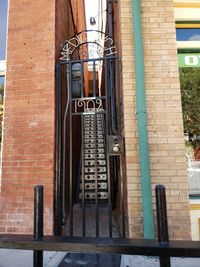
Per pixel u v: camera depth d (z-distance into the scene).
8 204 3.44
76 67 4.37
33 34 3.84
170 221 3.03
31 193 3.42
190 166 3.45
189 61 3.58
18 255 2.85
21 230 3.33
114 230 4.29
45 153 3.50
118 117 3.91
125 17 3.53
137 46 3.33
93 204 6.07
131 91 3.36
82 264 2.64
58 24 4.07
